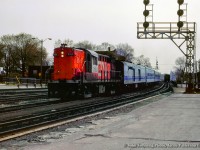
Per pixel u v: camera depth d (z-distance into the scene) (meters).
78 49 29.97
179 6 29.89
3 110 20.17
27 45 113.38
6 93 36.41
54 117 17.62
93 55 31.77
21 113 19.27
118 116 17.61
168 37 33.53
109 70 37.56
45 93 38.75
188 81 42.16
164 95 38.16
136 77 51.47
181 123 14.25
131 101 28.88
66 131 12.92
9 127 14.22
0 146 9.99
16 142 10.70
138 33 32.97
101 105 24.56
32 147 9.67
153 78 73.12
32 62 114.44
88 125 14.54
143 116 17.12
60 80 28.77
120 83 41.91
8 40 114.69
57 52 29.16
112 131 12.25
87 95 30.75
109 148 9.25
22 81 70.31
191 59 40.09
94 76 32.06
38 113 18.81
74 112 20.06
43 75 98.06
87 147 9.42
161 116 17.02
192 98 32.06
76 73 28.67
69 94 28.69
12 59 115.38
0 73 93.00
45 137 11.52
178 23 30.56
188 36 36.53
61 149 9.22
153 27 32.94
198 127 13.07
